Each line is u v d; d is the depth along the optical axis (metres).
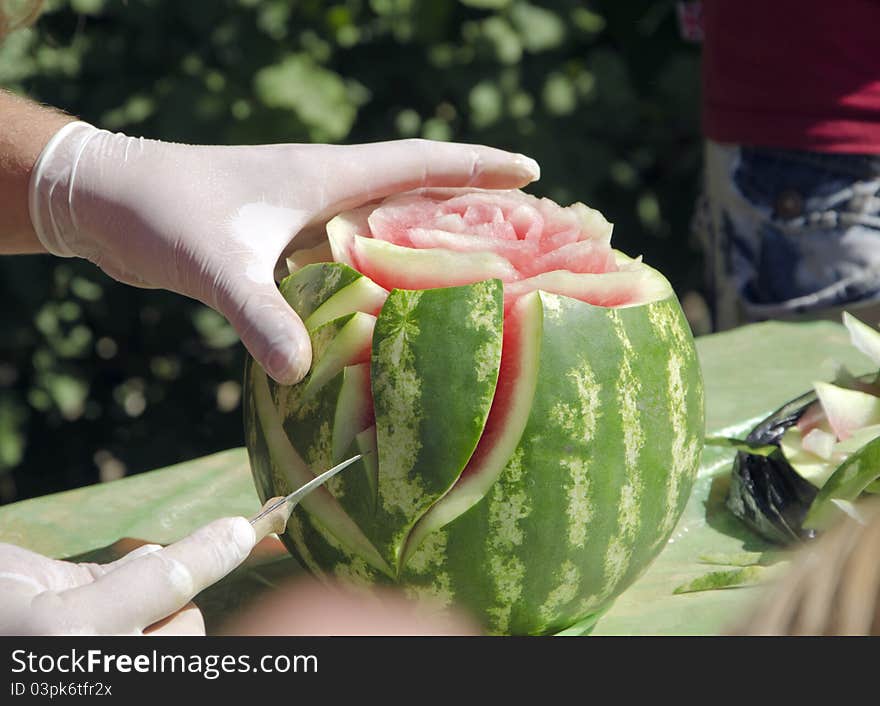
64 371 2.95
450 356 0.96
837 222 1.96
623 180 3.20
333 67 2.96
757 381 1.71
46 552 1.31
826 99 1.89
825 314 2.04
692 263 3.32
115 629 0.94
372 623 1.09
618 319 1.01
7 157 1.34
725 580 1.19
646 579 1.24
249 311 1.09
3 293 2.87
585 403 0.97
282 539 1.14
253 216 1.25
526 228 1.06
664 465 1.04
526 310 0.98
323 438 1.01
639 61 3.12
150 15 2.71
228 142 2.73
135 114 2.71
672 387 1.04
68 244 1.38
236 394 3.34
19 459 2.93
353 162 1.26
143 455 3.10
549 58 3.04
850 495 1.14
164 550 0.99
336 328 1.01
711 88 2.08
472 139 3.04
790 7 1.88
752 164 2.02
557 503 0.98
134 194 1.28
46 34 2.72
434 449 0.96
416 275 1.00
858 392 1.31
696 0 2.47
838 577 0.59
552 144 3.04
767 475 1.31
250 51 2.74
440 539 0.98
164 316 3.04
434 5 2.87
